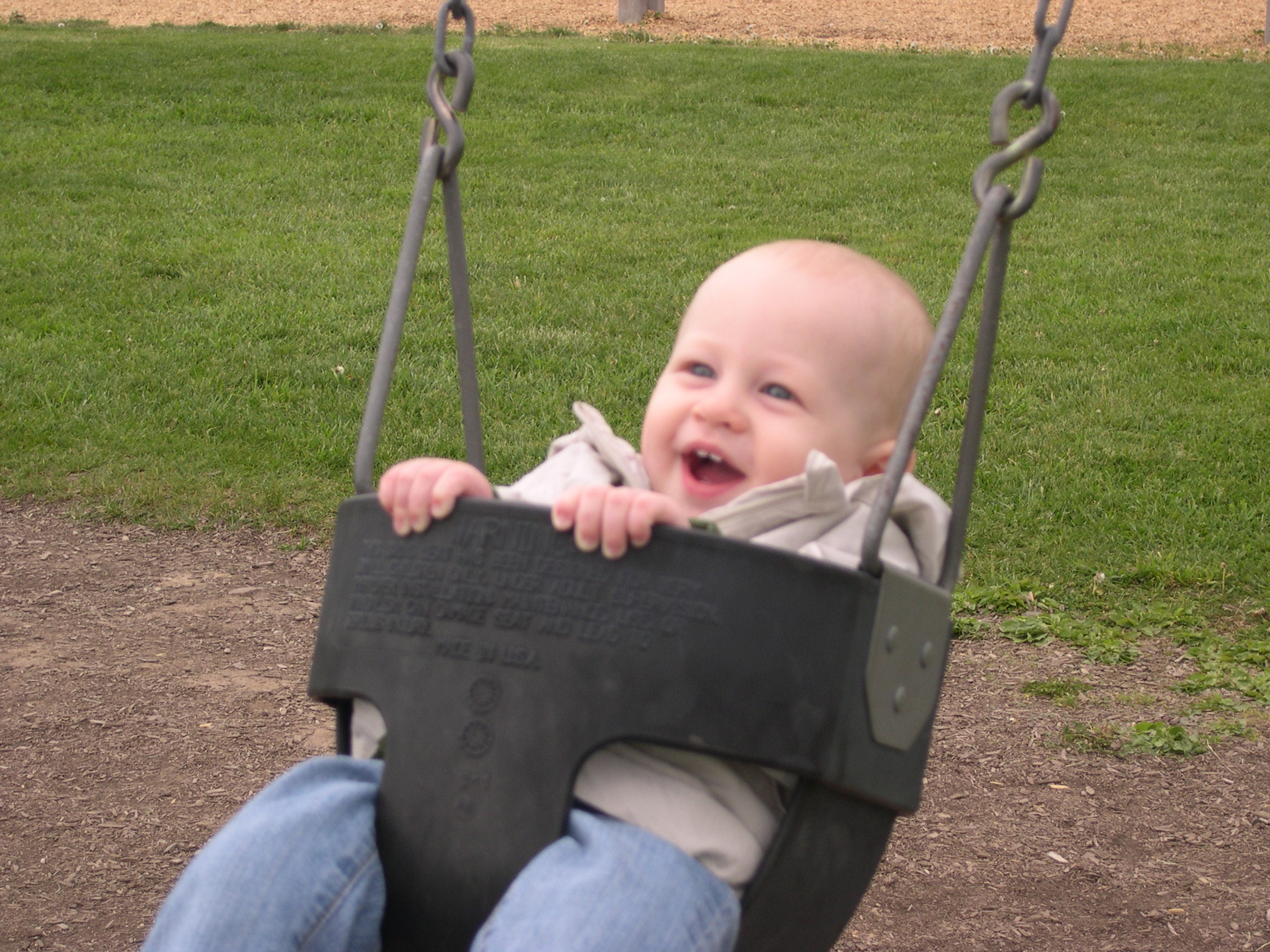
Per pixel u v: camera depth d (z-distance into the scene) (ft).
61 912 9.52
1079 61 56.13
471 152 40.57
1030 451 18.97
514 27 64.28
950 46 61.57
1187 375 22.66
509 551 4.81
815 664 4.73
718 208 35.04
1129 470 18.40
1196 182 38.14
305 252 29.84
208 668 13.61
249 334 24.03
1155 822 10.87
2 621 14.52
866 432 5.88
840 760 4.81
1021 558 15.83
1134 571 15.33
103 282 27.27
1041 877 10.10
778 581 4.69
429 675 4.83
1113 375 22.59
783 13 68.33
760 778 5.29
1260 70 53.47
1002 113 5.31
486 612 4.78
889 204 35.60
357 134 42.32
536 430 19.60
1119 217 34.47
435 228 32.40
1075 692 13.09
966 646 14.14
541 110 46.11
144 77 48.91
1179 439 19.53
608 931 4.48
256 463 18.79
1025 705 12.88
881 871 10.19
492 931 4.53
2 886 9.82
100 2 68.74
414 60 52.60
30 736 12.10
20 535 16.81
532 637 4.72
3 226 31.50
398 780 4.86
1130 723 12.45
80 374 21.83
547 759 4.68
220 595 15.37
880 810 5.22
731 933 4.75
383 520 5.07
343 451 18.92
